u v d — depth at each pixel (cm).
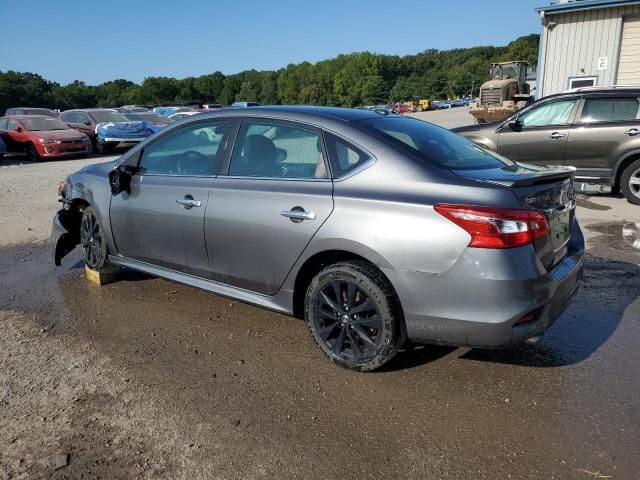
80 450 272
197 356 370
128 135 1973
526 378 329
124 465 260
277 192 353
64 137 1836
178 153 431
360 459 261
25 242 712
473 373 336
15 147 1888
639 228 670
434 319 298
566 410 294
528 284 283
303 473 252
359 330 329
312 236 333
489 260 280
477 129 916
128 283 527
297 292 359
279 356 367
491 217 279
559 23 1400
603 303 440
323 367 349
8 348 390
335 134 345
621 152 786
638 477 242
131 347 387
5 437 284
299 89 15150
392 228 303
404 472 251
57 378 345
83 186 512
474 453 262
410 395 314
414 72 15725
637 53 1326
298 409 303
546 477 245
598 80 1381
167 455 267
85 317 444
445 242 288
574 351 361
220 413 301
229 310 451
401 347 328
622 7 1310
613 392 310
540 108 862
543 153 852
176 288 509
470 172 317
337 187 331
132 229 458
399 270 302
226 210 377
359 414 297
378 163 324
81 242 537
